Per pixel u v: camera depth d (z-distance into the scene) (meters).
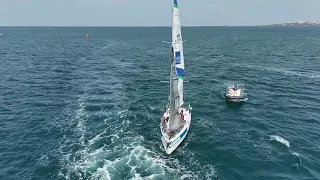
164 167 33.53
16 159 35.66
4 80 74.00
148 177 31.42
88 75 82.69
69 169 33.06
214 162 35.00
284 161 35.09
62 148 38.22
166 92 65.62
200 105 55.94
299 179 31.39
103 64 102.88
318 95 63.06
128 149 37.66
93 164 34.03
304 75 83.06
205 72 87.81
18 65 95.50
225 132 43.53
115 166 33.56
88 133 42.72
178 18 38.22
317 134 43.03
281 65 99.81
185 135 40.06
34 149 38.09
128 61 111.31
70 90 66.06
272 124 46.66
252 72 87.62
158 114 50.88
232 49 152.25
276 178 31.62
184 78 79.19
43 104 55.91
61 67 94.25
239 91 59.59
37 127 45.09
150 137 41.41
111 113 51.00
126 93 64.19
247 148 38.44
